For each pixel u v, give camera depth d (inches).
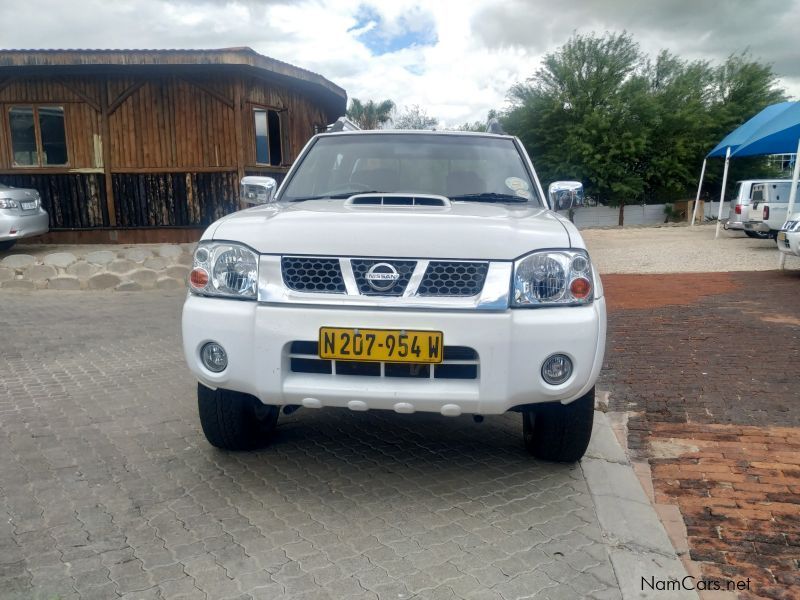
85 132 538.9
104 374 220.2
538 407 138.5
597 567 108.1
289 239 124.0
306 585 101.8
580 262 124.4
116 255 417.1
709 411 184.7
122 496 131.0
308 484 137.7
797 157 566.9
